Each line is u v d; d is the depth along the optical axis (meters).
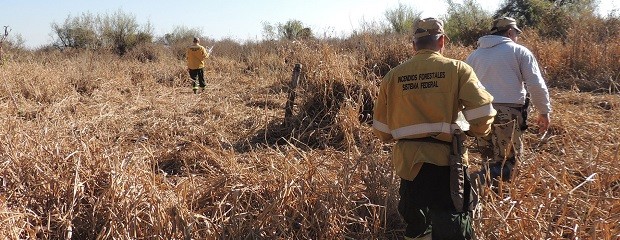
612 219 3.24
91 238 3.74
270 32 20.66
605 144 5.01
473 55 4.66
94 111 8.53
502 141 4.45
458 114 3.24
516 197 3.66
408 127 3.25
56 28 32.50
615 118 6.66
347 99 6.74
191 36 34.75
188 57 13.18
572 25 17.22
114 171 4.06
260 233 3.66
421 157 3.18
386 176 4.22
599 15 15.91
